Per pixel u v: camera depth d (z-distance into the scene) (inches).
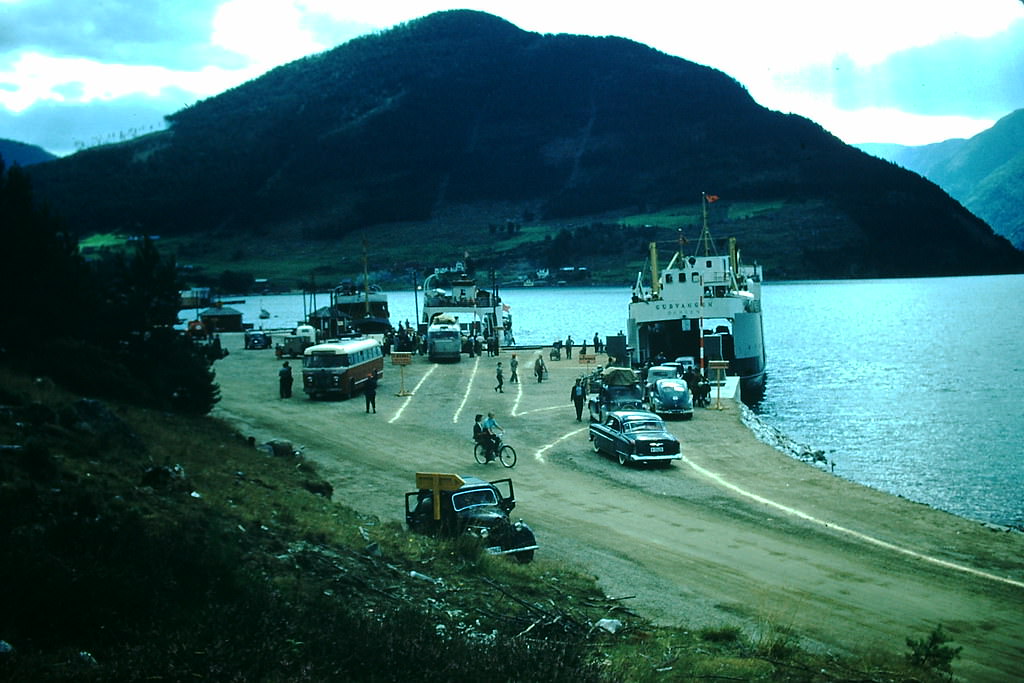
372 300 3695.9
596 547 763.4
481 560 628.4
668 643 505.0
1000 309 6884.8
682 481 1062.4
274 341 3467.0
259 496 721.0
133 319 1307.8
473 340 2778.1
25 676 320.8
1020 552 758.5
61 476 565.3
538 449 1286.9
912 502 953.5
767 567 705.6
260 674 351.9
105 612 383.6
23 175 1240.2
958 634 560.7
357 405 1732.3
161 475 636.7
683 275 2625.5
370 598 506.9
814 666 468.4
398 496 968.3
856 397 2487.7
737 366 2647.6
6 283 1168.2
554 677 395.9
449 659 397.7
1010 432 1863.9
